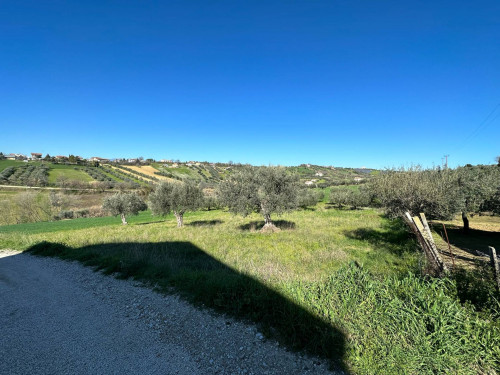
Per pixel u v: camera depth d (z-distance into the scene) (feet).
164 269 23.47
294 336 11.71
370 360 9.83
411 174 34.73
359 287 14.46
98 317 15.66
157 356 11.60
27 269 28.04
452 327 10.53
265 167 54.49
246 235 48.42
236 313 14.60
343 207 116.57
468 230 44.96
